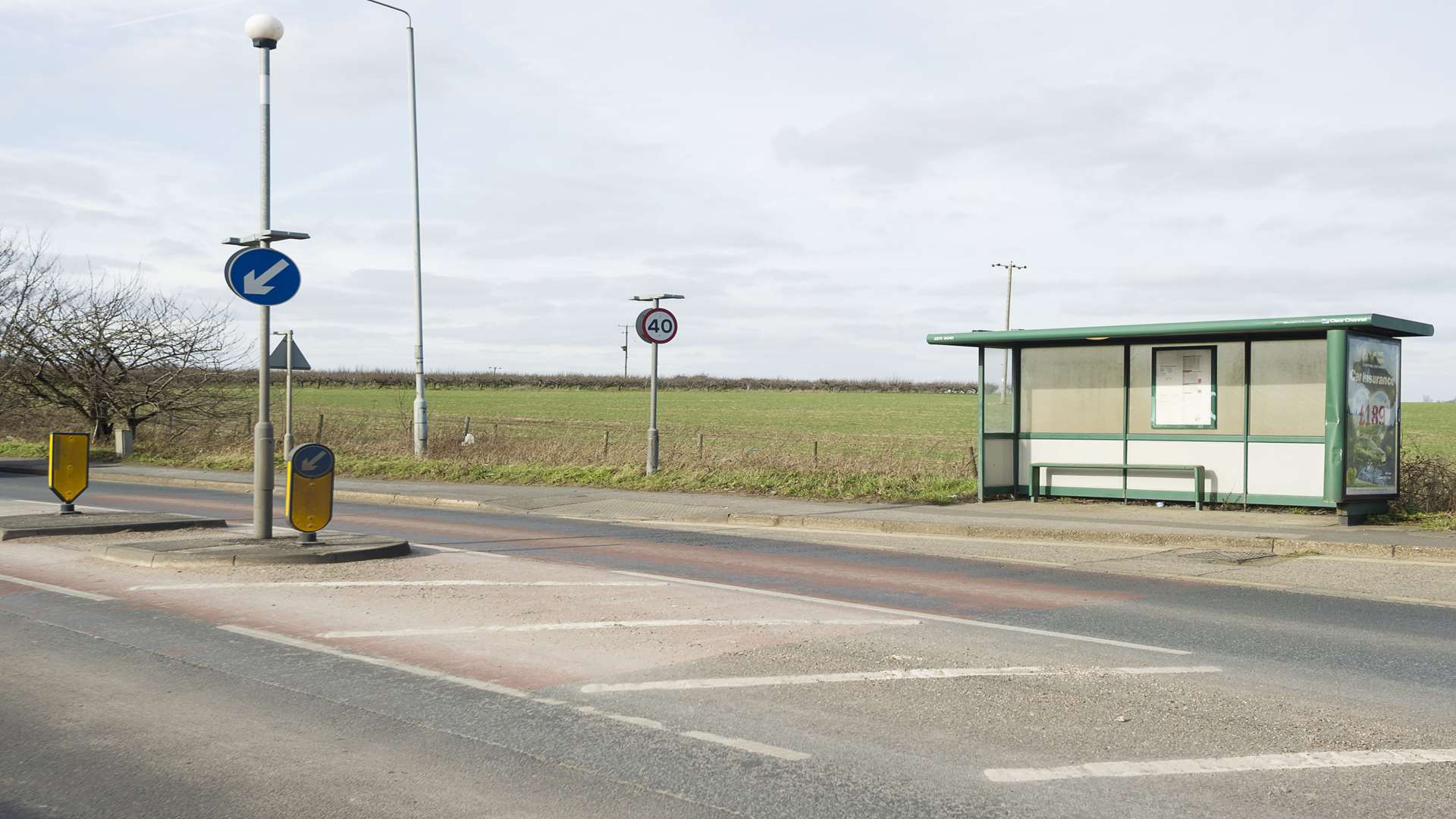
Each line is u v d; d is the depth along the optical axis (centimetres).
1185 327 1584
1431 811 460
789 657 729
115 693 641
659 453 2506
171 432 3384
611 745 547
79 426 3447
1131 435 1739
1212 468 1664
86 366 3241
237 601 919
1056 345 1809
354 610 882
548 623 835
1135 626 852
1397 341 1573
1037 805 468
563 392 10056
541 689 650
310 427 3359
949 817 454
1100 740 556
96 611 877
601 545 1348
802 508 1748
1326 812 460
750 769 512
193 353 3316
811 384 11700
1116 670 704
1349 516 1470
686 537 1458
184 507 1811
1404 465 1627
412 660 720
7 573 1059
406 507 1912
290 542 1195
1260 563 1209
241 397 3588
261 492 1202
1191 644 786
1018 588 1043
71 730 570
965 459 2361
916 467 2195
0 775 503
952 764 519
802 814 457
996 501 1831
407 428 3228
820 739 557
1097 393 1773
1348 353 1459
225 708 610
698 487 2077
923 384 11444
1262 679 681
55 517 1425
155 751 538
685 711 606
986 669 703
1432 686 669
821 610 904
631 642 774
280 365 2473
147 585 996
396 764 518
